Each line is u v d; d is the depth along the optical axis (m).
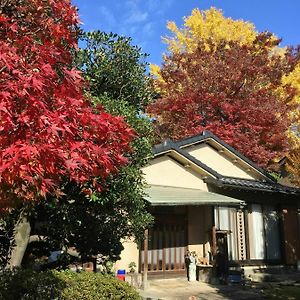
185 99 19.11
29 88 3.17
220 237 13.58
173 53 23.66
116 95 8.50
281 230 16.34
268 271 15.35
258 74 20.09
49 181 3.15
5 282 5.69
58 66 3.89
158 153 13.14
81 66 8.00
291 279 14.36
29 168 2.95
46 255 8.27
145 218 7.94
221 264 13.21
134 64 8.48
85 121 3.65
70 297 5.65
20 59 3.32
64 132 3.27
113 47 8.28
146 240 11.42
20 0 4.00
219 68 19.81
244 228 15.19
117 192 7.01
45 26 4.04
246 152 17.91
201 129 18.38
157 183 13.27
